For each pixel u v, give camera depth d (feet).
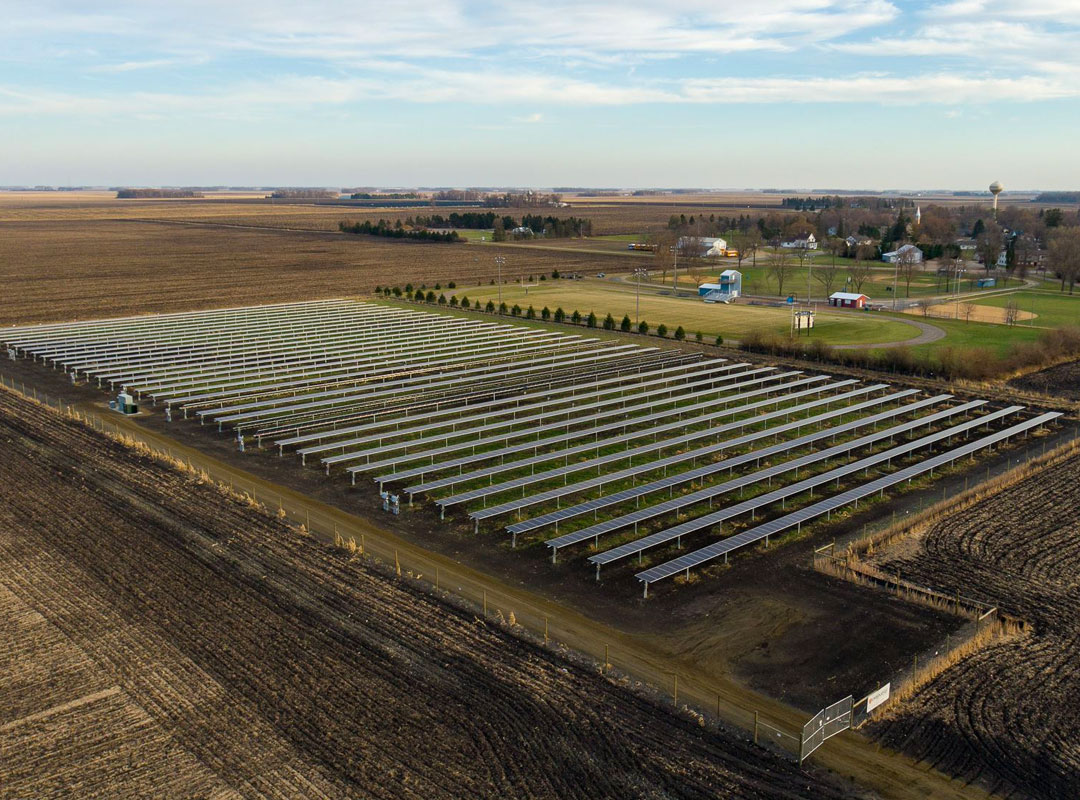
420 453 174.50
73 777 80.23
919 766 83.92
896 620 111.65
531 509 149.18
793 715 91.91
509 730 88.22
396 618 110.22
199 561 125.39
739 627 109.81
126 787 79.00
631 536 137.49
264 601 113.70
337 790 78.84
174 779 80.02
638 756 84.64
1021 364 263.49
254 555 127.75
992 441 183.83
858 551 132.98
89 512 143.02
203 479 160.25
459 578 122.31
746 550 133.69
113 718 88.94
